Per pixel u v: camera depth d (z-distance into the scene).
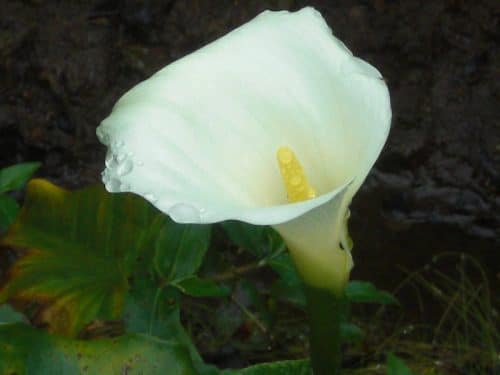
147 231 0.83
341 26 1.43
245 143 0.72
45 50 1.40
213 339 1.13
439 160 1.40
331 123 0.72
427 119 1.42
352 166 0.71
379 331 1.19
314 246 0.70
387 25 1.43
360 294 0.94
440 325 1.20
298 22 0.73
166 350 0.75
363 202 1.37
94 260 0.83
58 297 0.84
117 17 1.43
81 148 1.40
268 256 0.93
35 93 1.41
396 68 1.44
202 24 1.42
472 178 1.39
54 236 0.81
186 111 0.70
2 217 0.94
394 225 1.35
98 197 0.80
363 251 1.30
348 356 1.14
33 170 0.96
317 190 0.73
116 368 0.75
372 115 0.69
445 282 1.26
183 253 0.86
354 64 0.71
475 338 1.19
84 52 1.40
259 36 0.73
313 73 0.72
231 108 0.72
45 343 0.74
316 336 0.73
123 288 0.84
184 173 0.67
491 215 1.37
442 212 1.37
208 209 0.65
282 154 0.70
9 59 1.40
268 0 1.43
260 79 0.72
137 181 0.66
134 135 0.68
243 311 1.14
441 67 1.43
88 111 1.40
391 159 1.40
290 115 0.72
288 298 0.93
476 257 1.31
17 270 0.82
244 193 0.70
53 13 1.42
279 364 0.85
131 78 1.42
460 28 1.43
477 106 1.42
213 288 0.86
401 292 1.25
